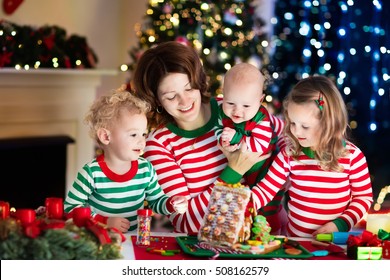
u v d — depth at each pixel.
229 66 4.61
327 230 2.32
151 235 2.25
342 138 2.34
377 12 4.78
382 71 4.89
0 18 4.73
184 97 2.38
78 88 4.86
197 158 2.50
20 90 4.54
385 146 5.76
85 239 1.84
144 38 4.69
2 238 1.80
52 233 1.80
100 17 5.42
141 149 2.32
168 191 2.47
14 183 4.52
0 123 4.50
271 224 2.59
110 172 2.36
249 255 1.99
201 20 4.57
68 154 4.87
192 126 2.51
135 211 2.40
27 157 4.58
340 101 2.32
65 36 4.78
